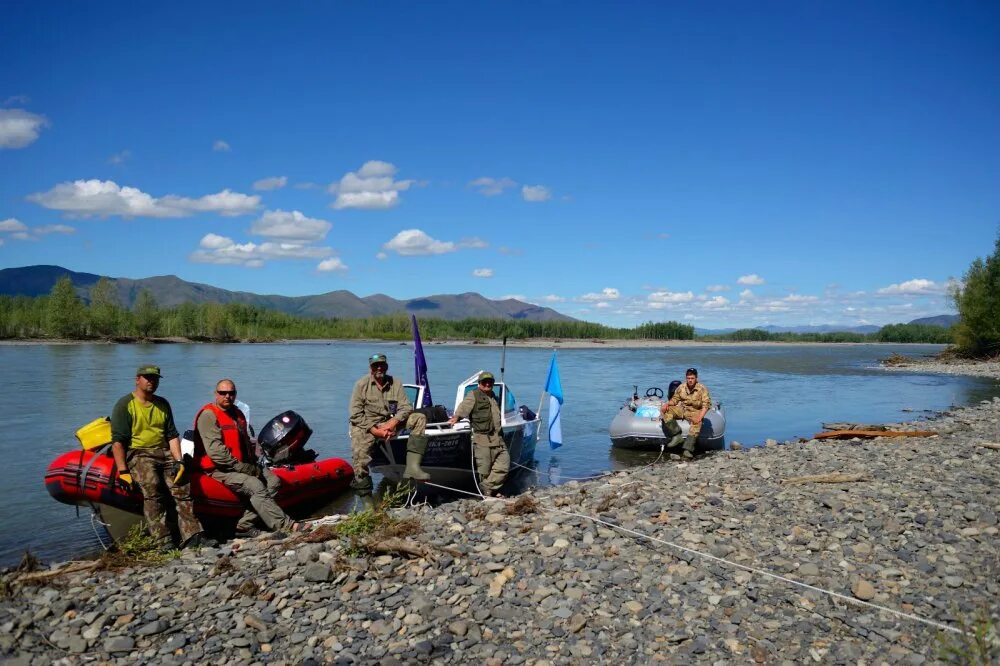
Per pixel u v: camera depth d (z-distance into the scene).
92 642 5.60
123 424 8.33
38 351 63.16
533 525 8.28
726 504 9.33
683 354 75.19
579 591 6.31
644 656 5.24
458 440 11.76
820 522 8.38
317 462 12.01
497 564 6.91
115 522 8.92
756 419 23.31
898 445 14.62
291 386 32.38
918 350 100.94
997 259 53.59
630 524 8.23
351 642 5.50
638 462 15.67
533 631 5.67
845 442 15.80
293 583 6.61
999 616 5.70
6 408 23.75
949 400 29.31
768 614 5.87
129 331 92.94
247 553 7.71
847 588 6.35
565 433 19.84
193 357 57.03
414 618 5.86
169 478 8.58
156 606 6.27
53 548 9.41
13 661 5.27
